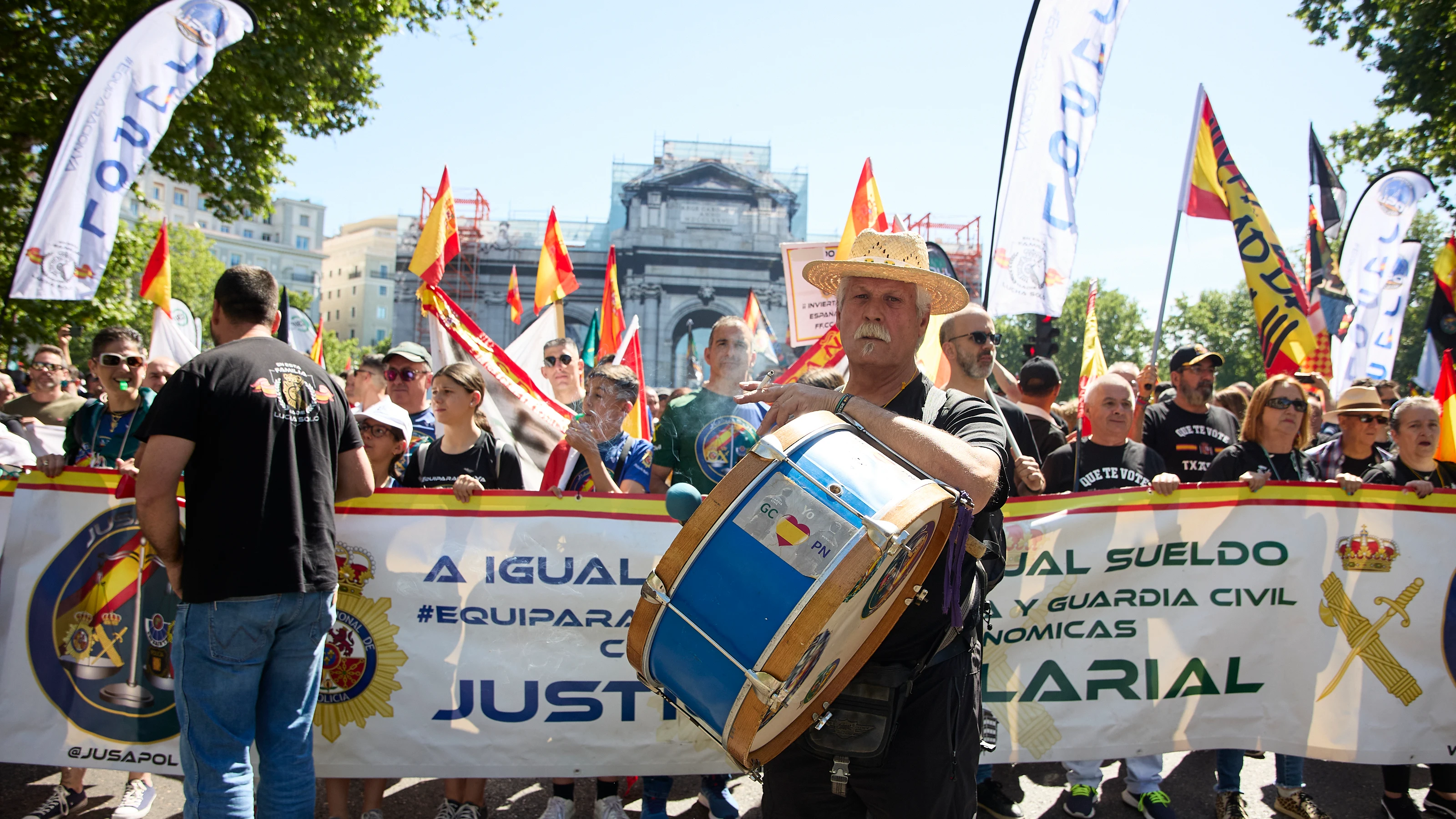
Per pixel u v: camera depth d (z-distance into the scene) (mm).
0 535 3479
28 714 3461
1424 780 4355
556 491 3572
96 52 13094
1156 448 5262
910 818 2234
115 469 3543
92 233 5480
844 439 2051
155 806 3729
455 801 3590
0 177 13633
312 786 2941
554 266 7996
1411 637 3701
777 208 50812
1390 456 4988
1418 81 14523
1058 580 3713
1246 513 3734
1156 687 3699
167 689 3473
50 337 14914
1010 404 4340
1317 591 3715
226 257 112875
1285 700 3701
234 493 2748
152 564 3492
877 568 1869
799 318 5828
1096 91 5082
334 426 3078
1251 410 4375
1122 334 63719
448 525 3547
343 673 3498
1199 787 4145
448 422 4008
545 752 3516
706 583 1964
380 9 14742
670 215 50594
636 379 4164
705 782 3781
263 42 13570
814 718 2213
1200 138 5734
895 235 2393
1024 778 4277
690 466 3982
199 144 14617
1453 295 8508
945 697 2297
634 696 3543
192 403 2736
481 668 3520
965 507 2033
